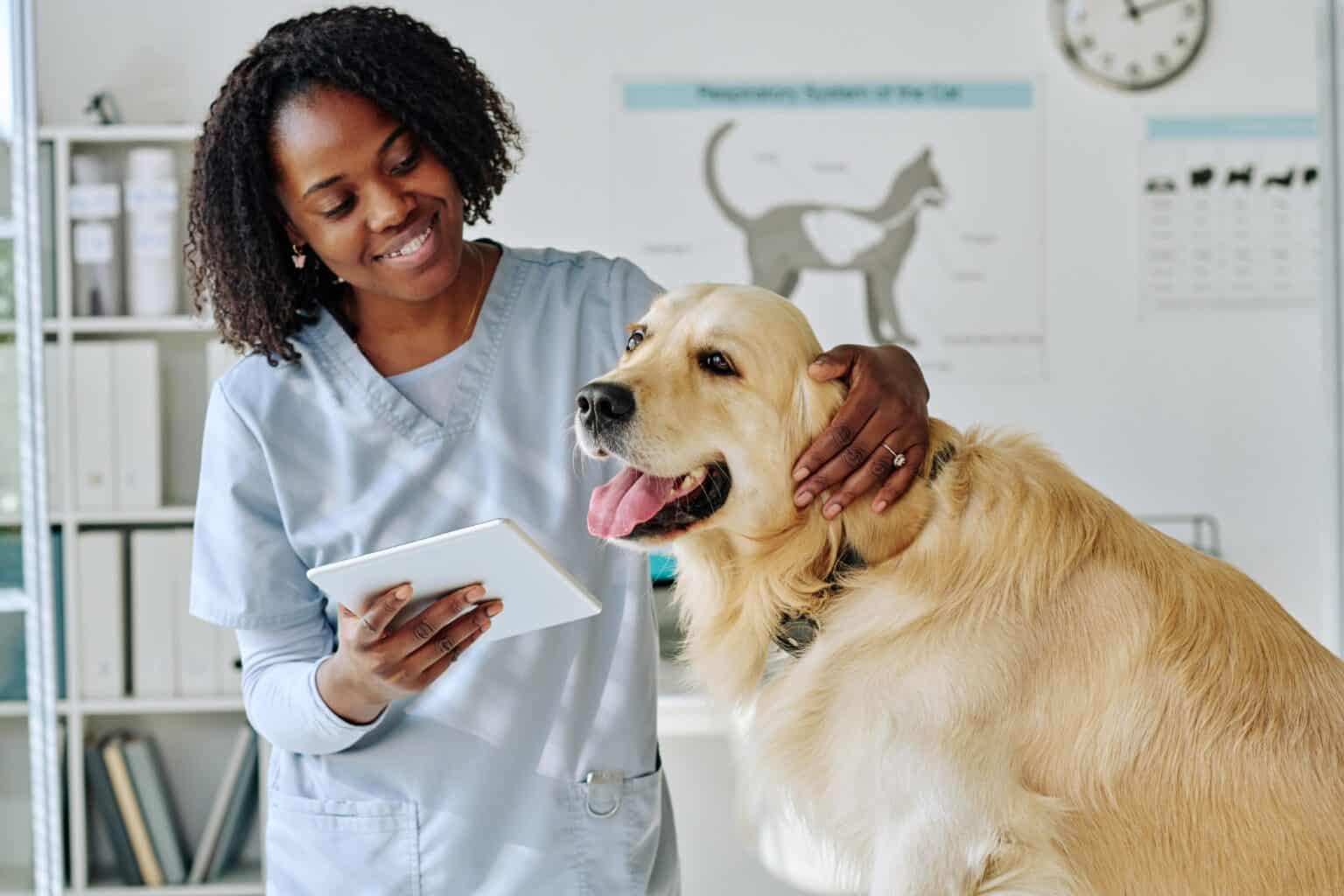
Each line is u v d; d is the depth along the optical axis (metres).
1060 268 3.44
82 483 3.06
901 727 1.19
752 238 3.40
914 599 1.24
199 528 1.33
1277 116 3.44
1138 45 3.39
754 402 1.29
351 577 1.03
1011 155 3.42
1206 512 3.48
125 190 3.15
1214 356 3.47
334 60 1.18
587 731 1.31
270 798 1.34
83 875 3.03
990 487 1.27
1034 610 1.22
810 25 3.38
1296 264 3.46
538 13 3.33
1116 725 1.19
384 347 1.33
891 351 1.30
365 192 1.20
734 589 1.37
